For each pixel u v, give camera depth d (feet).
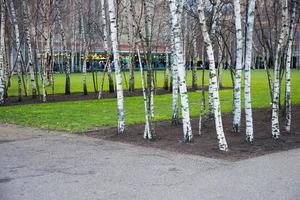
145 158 35.83
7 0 94.58
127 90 113.09
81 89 120.78
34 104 82.53
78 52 222.07
